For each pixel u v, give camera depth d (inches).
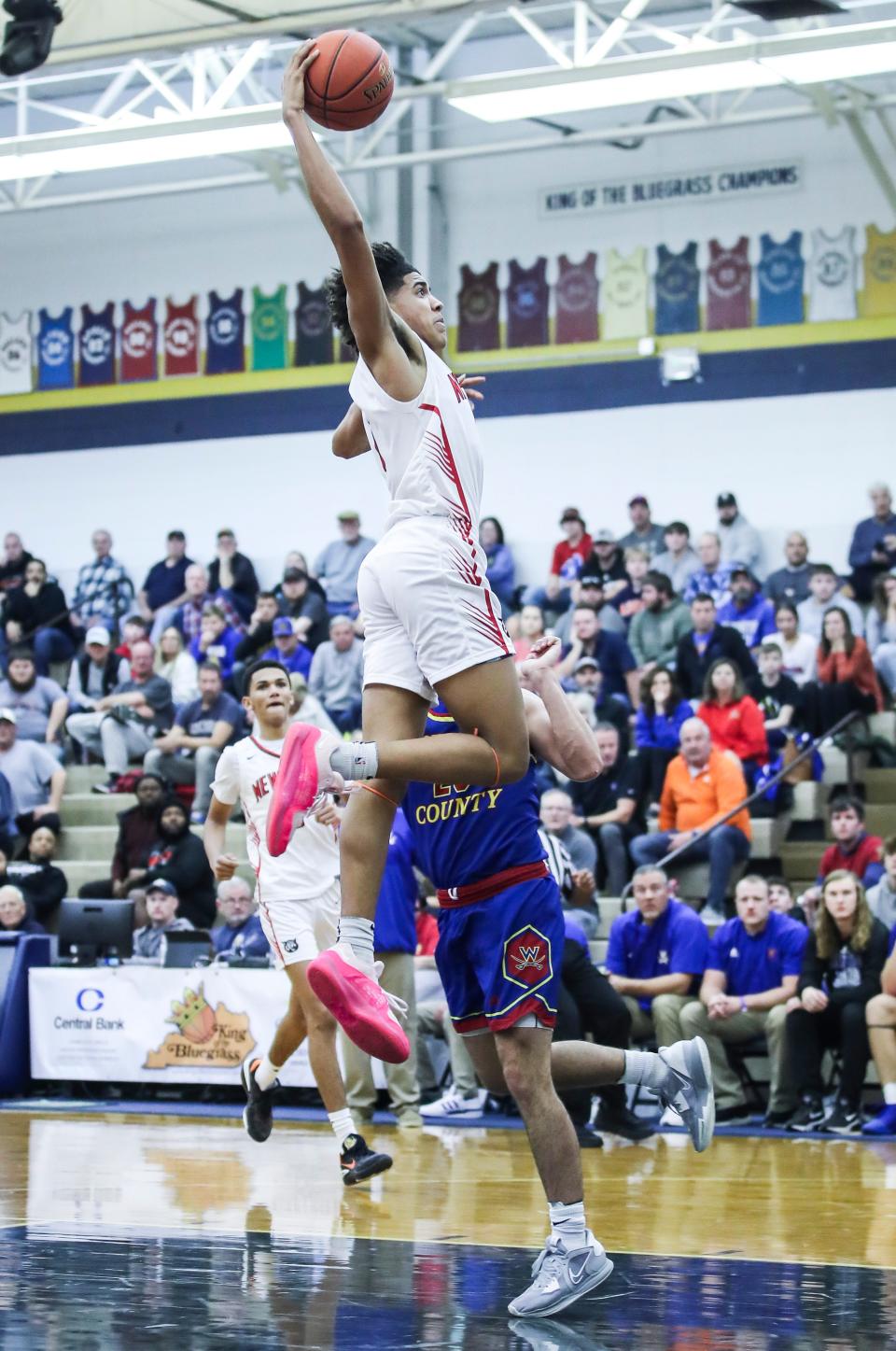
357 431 153.4
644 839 420.8
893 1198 214.8
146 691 548.7
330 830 238.1
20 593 621.6
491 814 141.4
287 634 537.0
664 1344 122.1
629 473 568.4
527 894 141.4
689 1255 166.2
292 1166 243.6
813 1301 140.4
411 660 135.0
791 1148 284.8
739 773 419.8
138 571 636.7
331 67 132.2
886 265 540.7
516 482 583.2
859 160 545.0
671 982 336.8
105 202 593.9
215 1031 362.3
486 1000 141.7
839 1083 319.0
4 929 406.6
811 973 323.9
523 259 585.0
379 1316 131.0
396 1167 245.6
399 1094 319.0
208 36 414.0
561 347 578.9
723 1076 334.6
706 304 561.6
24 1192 207.9
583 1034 312.5
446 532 133.3
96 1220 182.7
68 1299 135.5
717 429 558.3
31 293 660.1
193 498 631.8
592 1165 255.4
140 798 444.8
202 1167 240.5
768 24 536.1
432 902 371.9
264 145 454.3
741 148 559.2
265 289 625.9
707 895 409.7
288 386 620.7
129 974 373.1
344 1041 327.0
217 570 595.2
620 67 398.3
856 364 542.9
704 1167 253.1
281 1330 124.4
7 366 661.9
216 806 247.6
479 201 591.2
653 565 536.4
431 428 133.6
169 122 441.4
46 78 543.8
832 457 544.1
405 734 135.1
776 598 522.0
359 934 133.5
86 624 622.2
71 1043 377.1
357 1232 177.2
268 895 236.8
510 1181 228.7
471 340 589.9
